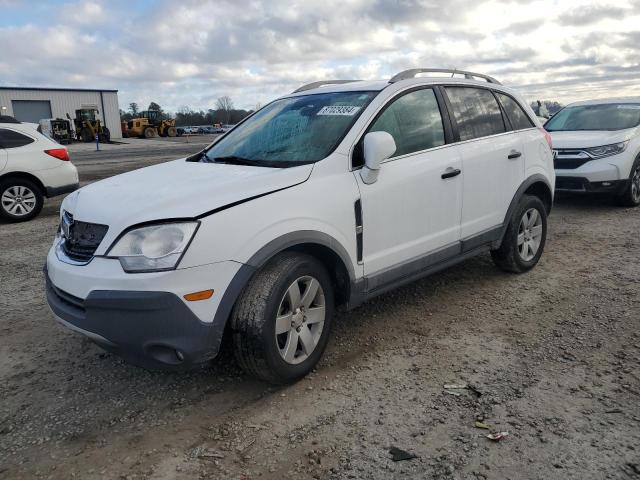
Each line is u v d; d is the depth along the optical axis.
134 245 2.89
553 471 2.52
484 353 3.72
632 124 8.95
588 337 3.91
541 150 5.38
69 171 9.70
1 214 9.04
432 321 4.30
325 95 4.38
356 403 3.16
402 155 4.02
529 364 3.54
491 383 3.31
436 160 4.22
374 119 3.91
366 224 3.70
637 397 3.10
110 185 3.59
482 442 2.75
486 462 2.60
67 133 43.78
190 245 2.88
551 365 3.52
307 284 3.38
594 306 4.48
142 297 2.81
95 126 45.03
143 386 3.48
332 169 3.58
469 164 4.48
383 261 3.87
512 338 3.95
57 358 3.90
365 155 3.62
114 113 56.88
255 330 3.07
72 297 3.09
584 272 5.38
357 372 3.53
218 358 3.79
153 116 56.81
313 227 3.35
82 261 3.08
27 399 3.36
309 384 3.40
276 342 3.17
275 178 3.34
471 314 4.42
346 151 3.69
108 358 3.88
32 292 5.31
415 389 3.29
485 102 4.94
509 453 2.65
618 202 8.61
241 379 3.52
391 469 2.58
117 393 3.41
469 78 4.97
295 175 3.41
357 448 2.75
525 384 3.29
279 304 3.15
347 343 3.96
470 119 4.70
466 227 4.55
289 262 3.24
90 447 2.87
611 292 4.79
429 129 4.30
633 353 3.63
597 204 8.98
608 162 8.17
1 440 2.95
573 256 5.95
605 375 3.36
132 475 2.63
